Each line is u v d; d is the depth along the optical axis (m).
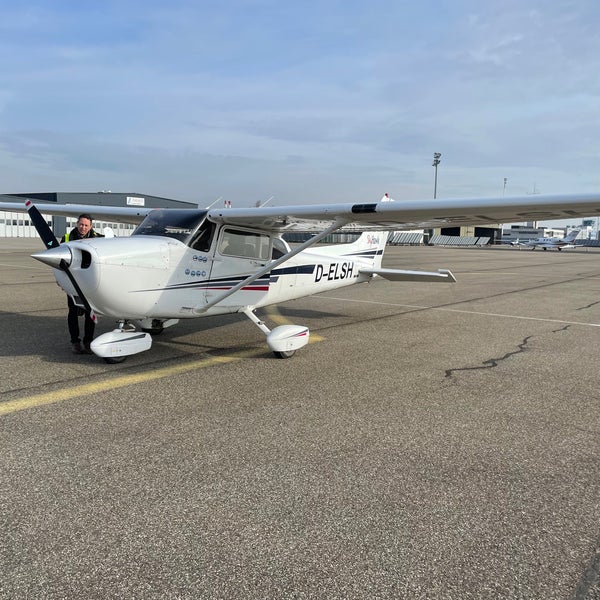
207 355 5.16
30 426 3.19
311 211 4.73
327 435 3.14
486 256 31.66
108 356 4.58
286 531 2.11
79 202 52.31
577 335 6.55
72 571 1.84
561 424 3.41
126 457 2.78
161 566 1.88
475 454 2.91
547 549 2.02
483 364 5.01
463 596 1.74
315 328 6.78
